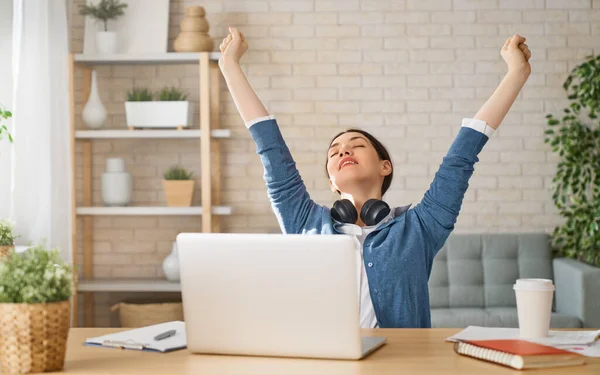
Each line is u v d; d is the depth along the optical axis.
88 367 1.55
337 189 2.36
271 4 4.94
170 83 4.96
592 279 4.14
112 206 4.74
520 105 4.93
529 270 4.68
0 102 4.31
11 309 1.49
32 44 3.95
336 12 4.93
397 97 4.93
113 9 4.72
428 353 1.64
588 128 4.71
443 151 4.92
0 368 1.51
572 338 1.75
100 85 4.95
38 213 3.96
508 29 4.91
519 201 4.93
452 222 2.18
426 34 4.92
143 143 4.98
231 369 1.52
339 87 4.93
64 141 4.09
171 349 1.71
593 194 4.63
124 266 5.00
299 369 1.51
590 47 4.91
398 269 2.12
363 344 1.69
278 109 4.95
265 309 1.61
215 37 4.93
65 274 1.54
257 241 1.59
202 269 1.64
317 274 1.57
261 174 4.96
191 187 4.67
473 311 4.42
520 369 1.48
